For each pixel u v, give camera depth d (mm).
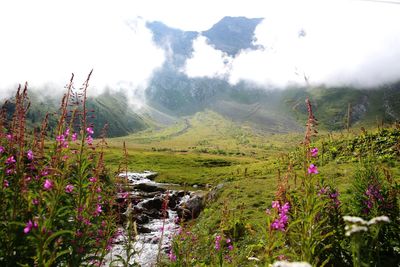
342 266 8039
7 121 6828
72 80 6930
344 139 34969
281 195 7055
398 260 8094
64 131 6941
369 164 10844
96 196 7301
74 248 6562
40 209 6023
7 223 6371
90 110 7105
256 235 11891
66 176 6770
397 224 8477
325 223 8375
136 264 8680
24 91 6977
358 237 5293
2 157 6781
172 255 9516
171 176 75062
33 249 6418
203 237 12656
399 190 9414
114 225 8523
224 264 10461
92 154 7203
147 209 34969
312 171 6793
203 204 28859
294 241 6910
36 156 6848
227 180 42094
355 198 9797
